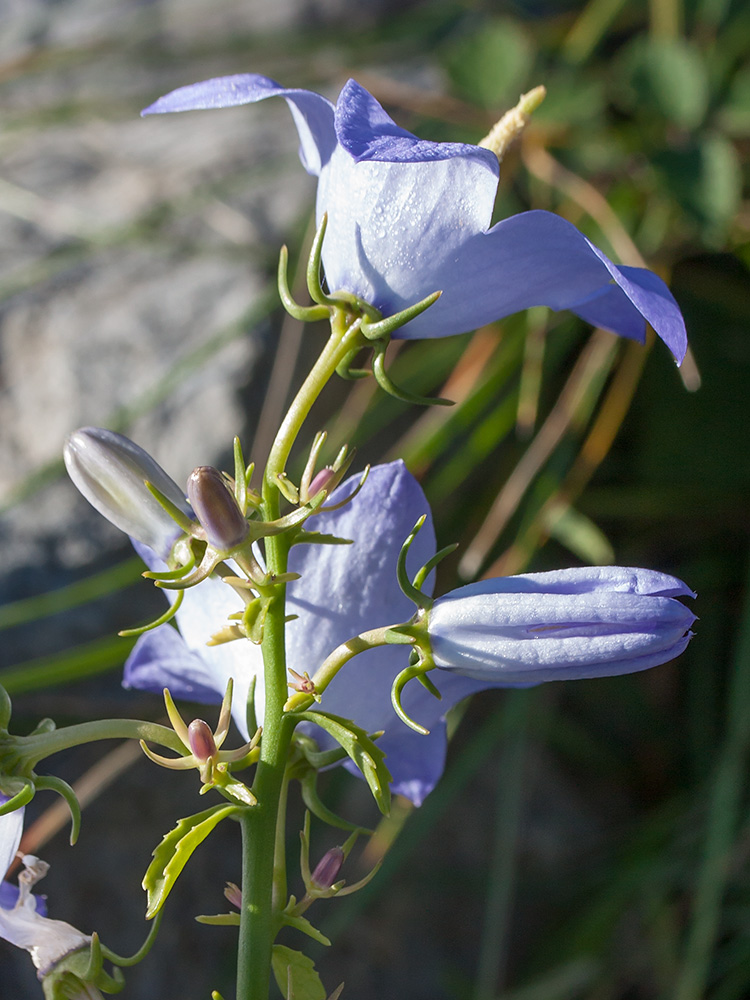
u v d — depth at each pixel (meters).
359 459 0.38
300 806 0.36
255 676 0.19
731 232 0.39
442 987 0.36
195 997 0.33
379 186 0.19
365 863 0.33
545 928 0.38
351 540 0.19
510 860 0.34
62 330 0.38
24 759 0.18
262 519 0.19
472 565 0.34
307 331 0.38
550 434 0.35
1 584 0.33
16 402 0.37
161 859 0.18
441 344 0.38
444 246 0.19
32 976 0.32
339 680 0.20
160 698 0.34
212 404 0.36
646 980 0.37
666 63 0.39
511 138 0.21
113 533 0.35
